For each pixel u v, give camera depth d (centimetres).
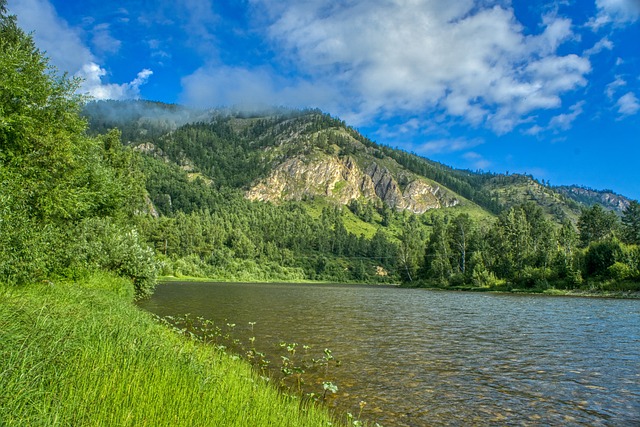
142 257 3822
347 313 3462
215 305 3806
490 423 1001
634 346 1966
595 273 7419
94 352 808
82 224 2953
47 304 1105
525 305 4500
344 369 1482
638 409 1112
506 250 9812
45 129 2322
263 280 16250
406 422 996
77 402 570
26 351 665
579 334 2331
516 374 1448
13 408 516
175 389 711
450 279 10700
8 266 1589
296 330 2366
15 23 2555
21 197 1884
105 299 1852
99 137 5122
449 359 1669
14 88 2112
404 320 2989
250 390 901
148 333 1210
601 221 11944
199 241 17375
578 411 1092
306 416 861
